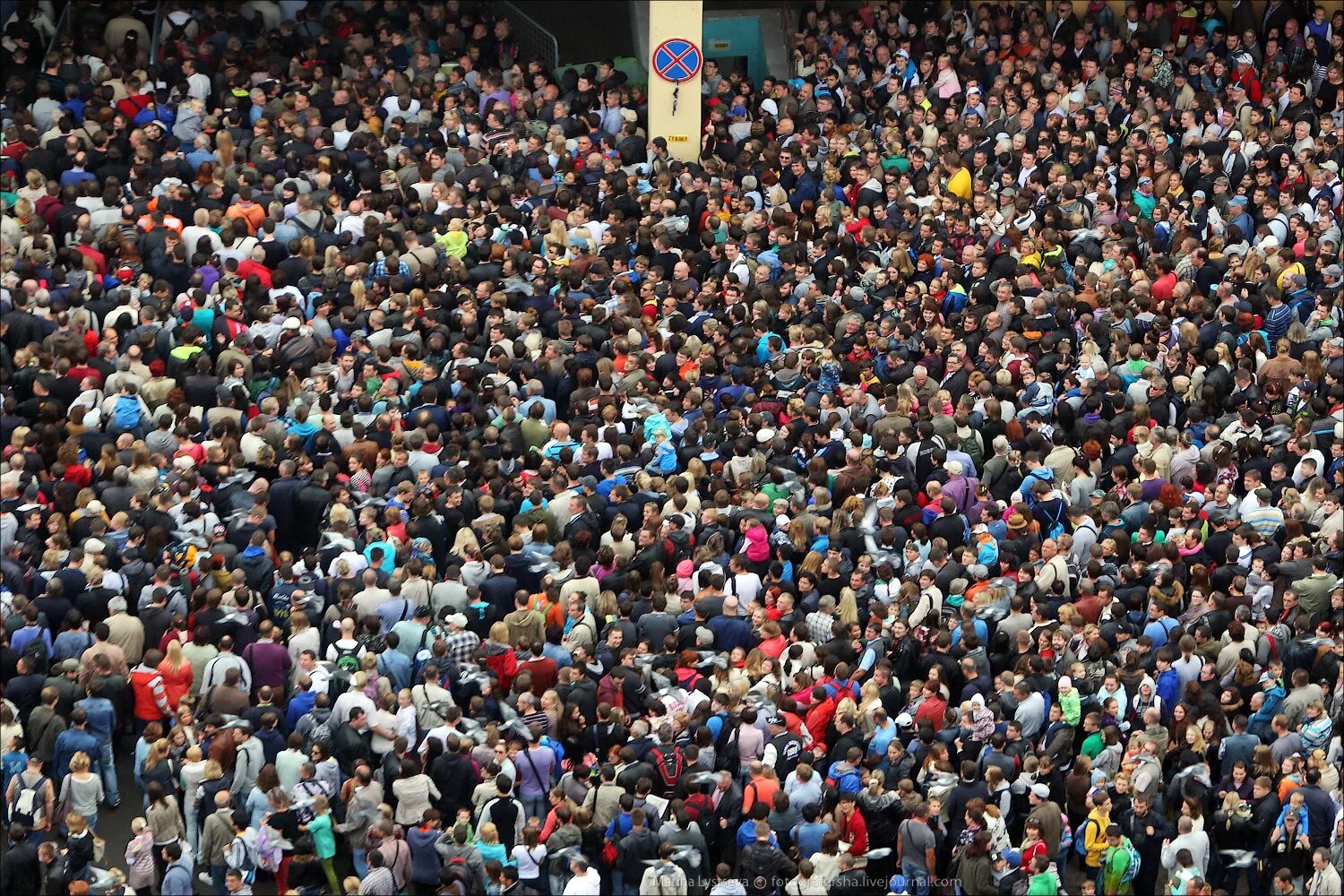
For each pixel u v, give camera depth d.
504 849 66.75
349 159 109.12
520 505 82.44
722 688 71.56
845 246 103.25
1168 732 71.31
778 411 88.69
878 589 76.06
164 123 113.94
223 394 87.00
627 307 95.94
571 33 141.25
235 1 131.25
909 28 131.25
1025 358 91.19
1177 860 66.56
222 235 97.88
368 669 71.25
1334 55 127.12
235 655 72.50
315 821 67.44
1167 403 90.06
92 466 83.00
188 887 66.44
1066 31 129.00
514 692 71.25
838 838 66.25
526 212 106.75
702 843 67.06
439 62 126.19
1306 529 82.88
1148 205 111.38
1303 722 72.12
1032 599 75.12
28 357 88.25
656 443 85.69
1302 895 68.81
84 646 73.81
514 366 91.12
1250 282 102.25
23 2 125.38
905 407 87.56
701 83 121.81
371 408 86.69
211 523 78.69
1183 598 79.06
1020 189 110.38
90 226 99.81
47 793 69.00
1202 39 130.12
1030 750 70.12
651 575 77.69
